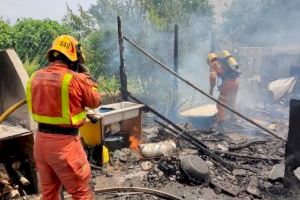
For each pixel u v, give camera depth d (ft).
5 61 13.71
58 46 9.95
